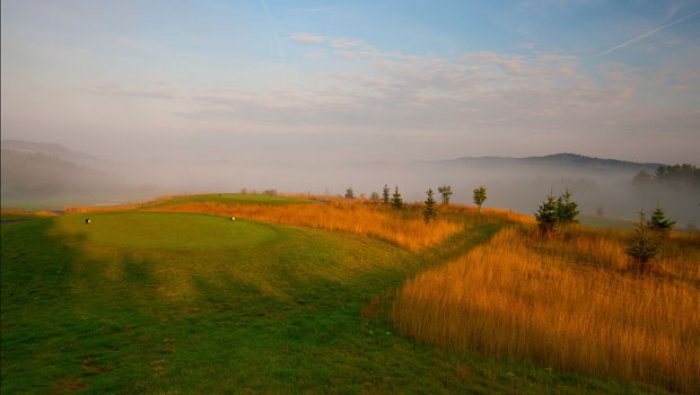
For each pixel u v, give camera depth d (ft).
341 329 29.53
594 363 23.27
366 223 74.84
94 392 20.10
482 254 56.13
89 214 64.90
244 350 25.21
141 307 34.04
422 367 22.84
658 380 22.39
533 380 21.63
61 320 30.94
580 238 67.51
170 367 22.84
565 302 34.19
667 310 33.47
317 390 19.77
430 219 84.69
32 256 44.11
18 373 22.85
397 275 48.03
